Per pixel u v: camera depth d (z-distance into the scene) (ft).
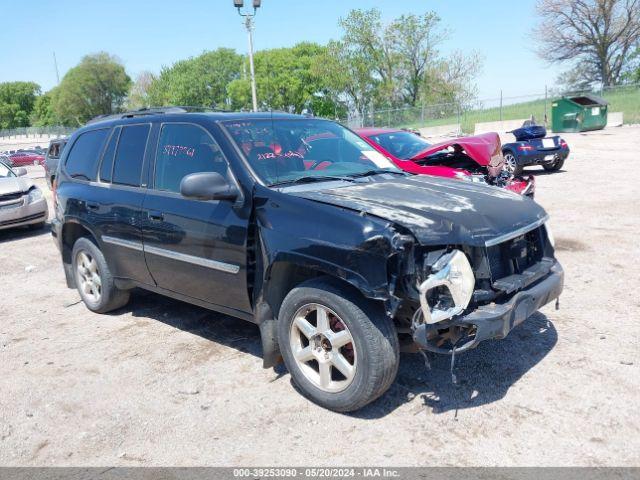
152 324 18.10
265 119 15.64
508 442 10.68
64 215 19.22
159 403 13.05
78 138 20.07
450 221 11.28
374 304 11.35
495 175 27.12
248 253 13.11
